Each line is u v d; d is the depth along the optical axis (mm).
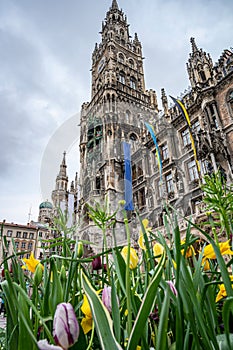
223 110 15867
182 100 19188
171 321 875
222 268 748
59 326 534
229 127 15062
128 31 43594
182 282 752
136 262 991
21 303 729
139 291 1222
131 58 34906
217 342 685
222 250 1108
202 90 16797
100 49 35094
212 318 826
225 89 16172
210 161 14133
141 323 586
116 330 667
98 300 604
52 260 858
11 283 711
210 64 19234
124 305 992
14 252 908
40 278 880
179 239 773
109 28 36375
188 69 20594
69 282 907
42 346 447
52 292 818
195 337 677
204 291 807
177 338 696
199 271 896
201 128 16078
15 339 739
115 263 859
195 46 20797
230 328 901
